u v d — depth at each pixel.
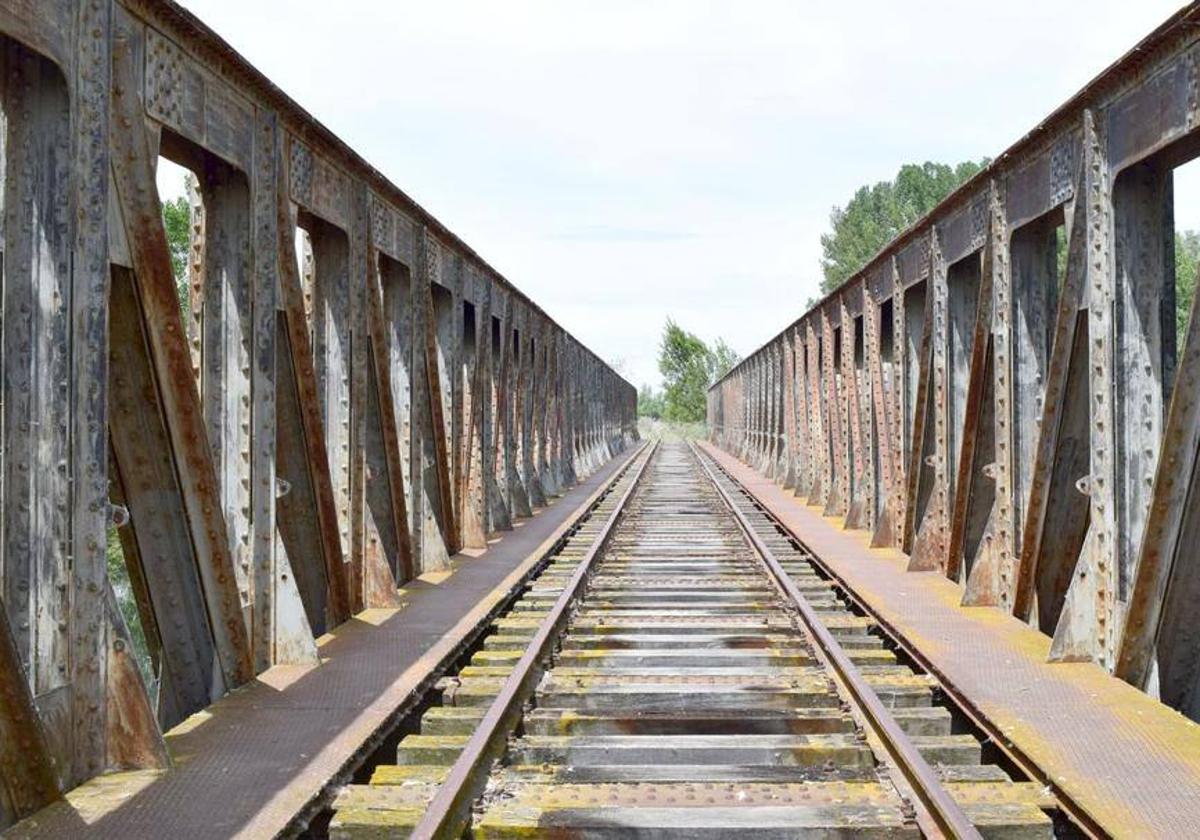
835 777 5.52
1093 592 7.07
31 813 4.51
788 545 14.96
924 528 11.16
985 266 9.13
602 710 6.84
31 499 4.73
